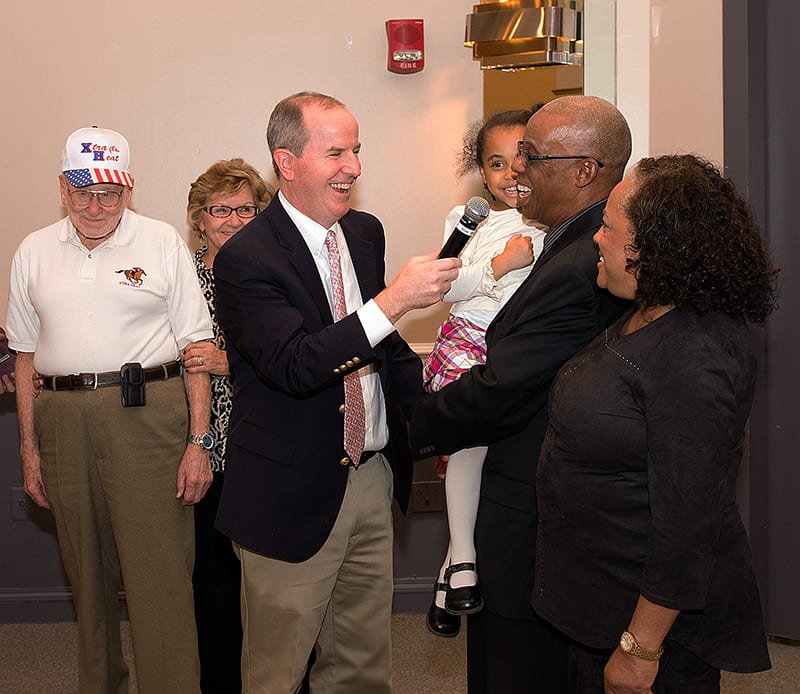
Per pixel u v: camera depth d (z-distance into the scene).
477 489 2.15
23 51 3.74
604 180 1.89
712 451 1.45
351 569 2.31
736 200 1.54
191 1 3.77
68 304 2.61
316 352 1.93
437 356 2.20
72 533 2.70
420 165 3.86
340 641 2.37
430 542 3.95
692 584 1.47
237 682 2.90
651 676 1.52
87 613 2.73
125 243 2.65
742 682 3.29
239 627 2.88
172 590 2.70
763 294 1.55
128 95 3.78
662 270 1.49
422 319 3.89
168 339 2.72
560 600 1.67
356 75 3.82
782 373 3.54
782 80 3.42
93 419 2.62
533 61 2.68
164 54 3.78
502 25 2.65
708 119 3.41
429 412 1.96
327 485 2.15
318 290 2.14
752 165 3.44
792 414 3.55
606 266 1.64
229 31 3.79
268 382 2.06
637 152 2.64
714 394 1.46
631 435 1.53
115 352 2.62
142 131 3.80
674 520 1.46
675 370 1.48
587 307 1.79
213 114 3.81
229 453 2.20
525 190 2.01
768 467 3.61
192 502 2.70
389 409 2.36
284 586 2.17
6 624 3.93
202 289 2.88
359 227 2.39
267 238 2.13
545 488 1.68
